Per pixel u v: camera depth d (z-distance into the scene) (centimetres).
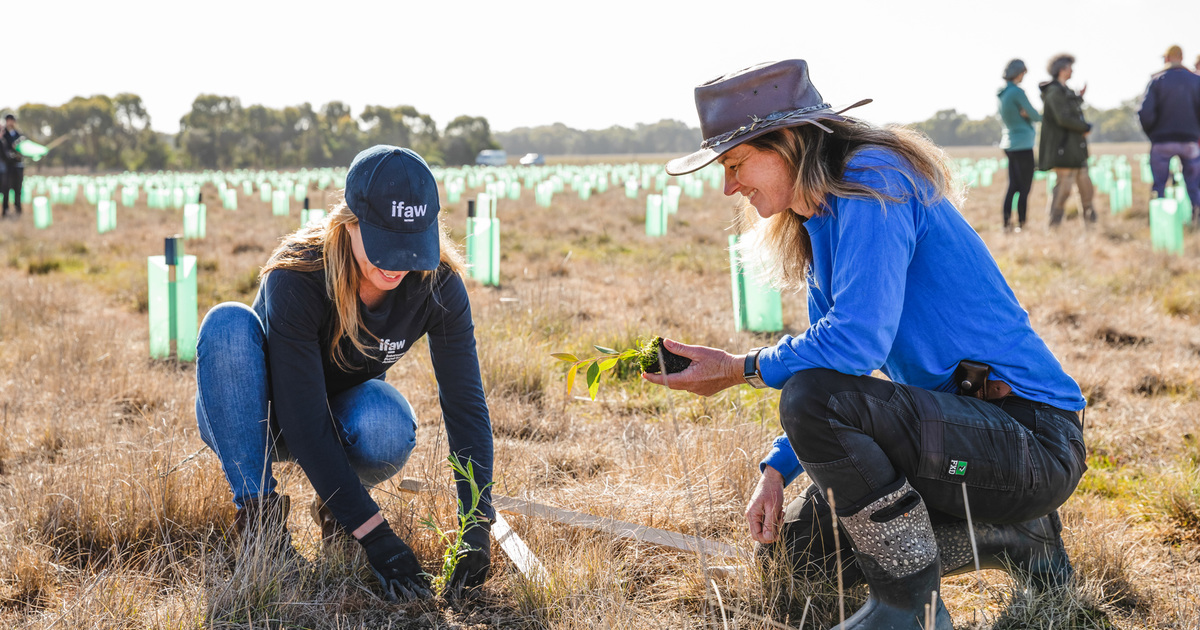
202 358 237
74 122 11838
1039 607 221
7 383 449
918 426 188
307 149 13288
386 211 204
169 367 512
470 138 14125
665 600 234
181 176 5116
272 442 244
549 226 1564
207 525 270
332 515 249
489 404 411
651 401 442
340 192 232
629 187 2417
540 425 398
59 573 243
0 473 333
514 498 278
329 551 241
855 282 187
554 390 459
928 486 191
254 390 238
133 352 551
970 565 218
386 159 207
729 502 286
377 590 233
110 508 270
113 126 12219
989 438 190
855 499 188
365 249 206
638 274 905
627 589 235
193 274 531
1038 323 613
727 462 305
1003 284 203
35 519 267
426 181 209
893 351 208
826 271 210
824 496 226
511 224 1634
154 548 259
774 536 234
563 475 333
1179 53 1134
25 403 413
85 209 2252
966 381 202
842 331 185
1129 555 255
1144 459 356
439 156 13538
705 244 1262
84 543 263
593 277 905
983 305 199
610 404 441
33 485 284
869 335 184
